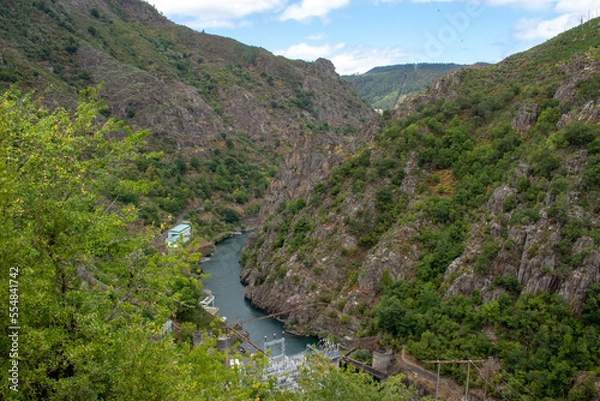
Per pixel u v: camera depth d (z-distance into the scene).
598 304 62.50
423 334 73.06
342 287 96.62
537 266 69.56
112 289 26.23
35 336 19.83
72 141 25.45
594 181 70.75
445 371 68.69
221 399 25.78
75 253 24.08
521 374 62.22
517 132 94.88
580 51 103.69
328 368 39.69
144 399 21.61
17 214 21.84
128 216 27.33
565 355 60.84
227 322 96.94
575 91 89.00
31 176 23.61
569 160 75.44
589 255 65.50
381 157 110.31
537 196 75.88
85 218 23.75
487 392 63.50
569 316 63.66
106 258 27.59
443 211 91.38
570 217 69.56
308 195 125.69
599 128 76.00
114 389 21.39
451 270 79.88
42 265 22.19
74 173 25.81
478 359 66.94
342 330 87.38
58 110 27.09
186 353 31.72
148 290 27.36
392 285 86.25
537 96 99.25
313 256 104.19
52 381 19.94
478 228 83.06
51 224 22.58
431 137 107.25
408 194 102.81
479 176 93.25
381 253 91.31
